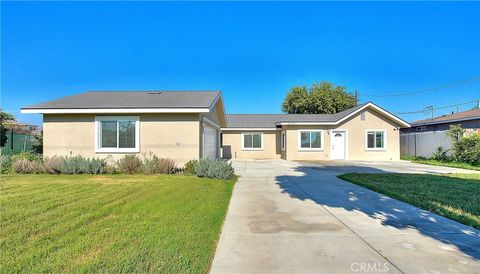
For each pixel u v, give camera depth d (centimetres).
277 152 2848
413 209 752
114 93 1906
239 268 418
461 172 1573
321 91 4225
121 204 755
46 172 1405
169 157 1555
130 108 1524
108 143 1581
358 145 2539
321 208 766
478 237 542
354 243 514
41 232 533
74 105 1571
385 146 2534
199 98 1705
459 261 439
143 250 453
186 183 1102
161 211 693
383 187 1049
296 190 1027
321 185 1132
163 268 398
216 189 1009
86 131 1584
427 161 2244
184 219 629
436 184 1123
